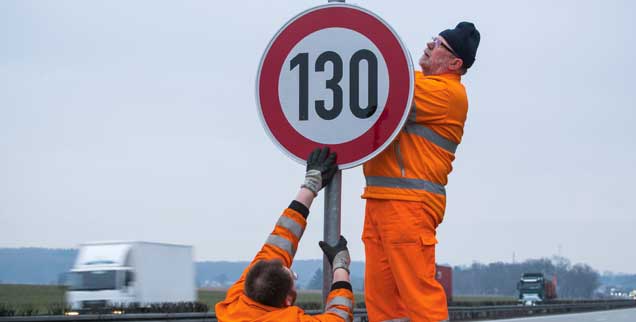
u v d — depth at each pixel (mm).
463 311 49188
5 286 88438
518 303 74938
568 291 198500
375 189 3902
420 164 3850
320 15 3869
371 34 3787
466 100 3979
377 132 3756
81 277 38875
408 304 3834
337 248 3736
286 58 3916
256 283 3477
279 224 3691
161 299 40438
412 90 3709
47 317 21141
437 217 3906
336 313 3541
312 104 3859
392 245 3852
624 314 61250
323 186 3764
